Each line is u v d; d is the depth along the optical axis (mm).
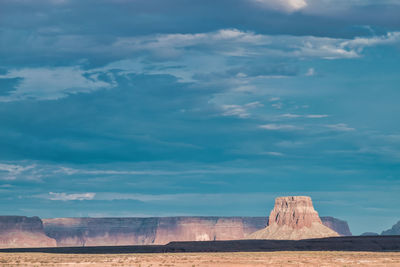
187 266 154000
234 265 157125
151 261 168750
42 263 160000
